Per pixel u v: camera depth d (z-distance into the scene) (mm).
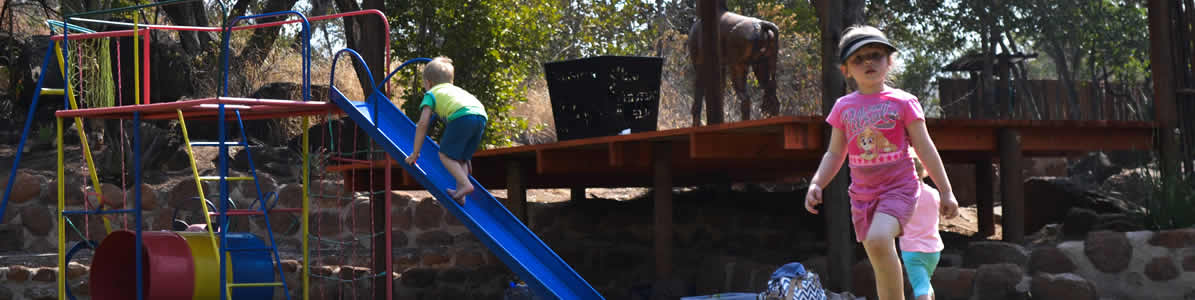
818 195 3875
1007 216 7684
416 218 11836
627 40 18500
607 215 11578
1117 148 8453
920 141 3553
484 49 12711
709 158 7656
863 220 3748
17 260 10672
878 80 3678
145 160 13297
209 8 19672
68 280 9938
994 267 6582
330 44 22375
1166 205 7402
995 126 7602
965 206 12516
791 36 14422
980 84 9703
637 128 9727
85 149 7160
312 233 12109
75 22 13594
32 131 15352
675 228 10578
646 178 11258
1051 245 7961
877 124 3605
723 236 10250
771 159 8641
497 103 13062
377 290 9602
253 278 7160
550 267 5469
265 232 12258
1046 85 9562
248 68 16734
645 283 8391
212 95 16000
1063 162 13703
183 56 14758
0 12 17422
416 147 5770
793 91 14273
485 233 5414
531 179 10539
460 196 5645
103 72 7230
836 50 6832
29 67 14930
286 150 14141
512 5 13352
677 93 19016
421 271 10180
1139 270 6535
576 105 9758
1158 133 8391
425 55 12664
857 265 6898
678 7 20312
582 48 17922
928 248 4539
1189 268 6316
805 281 4984
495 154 9055
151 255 6543
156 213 12234
